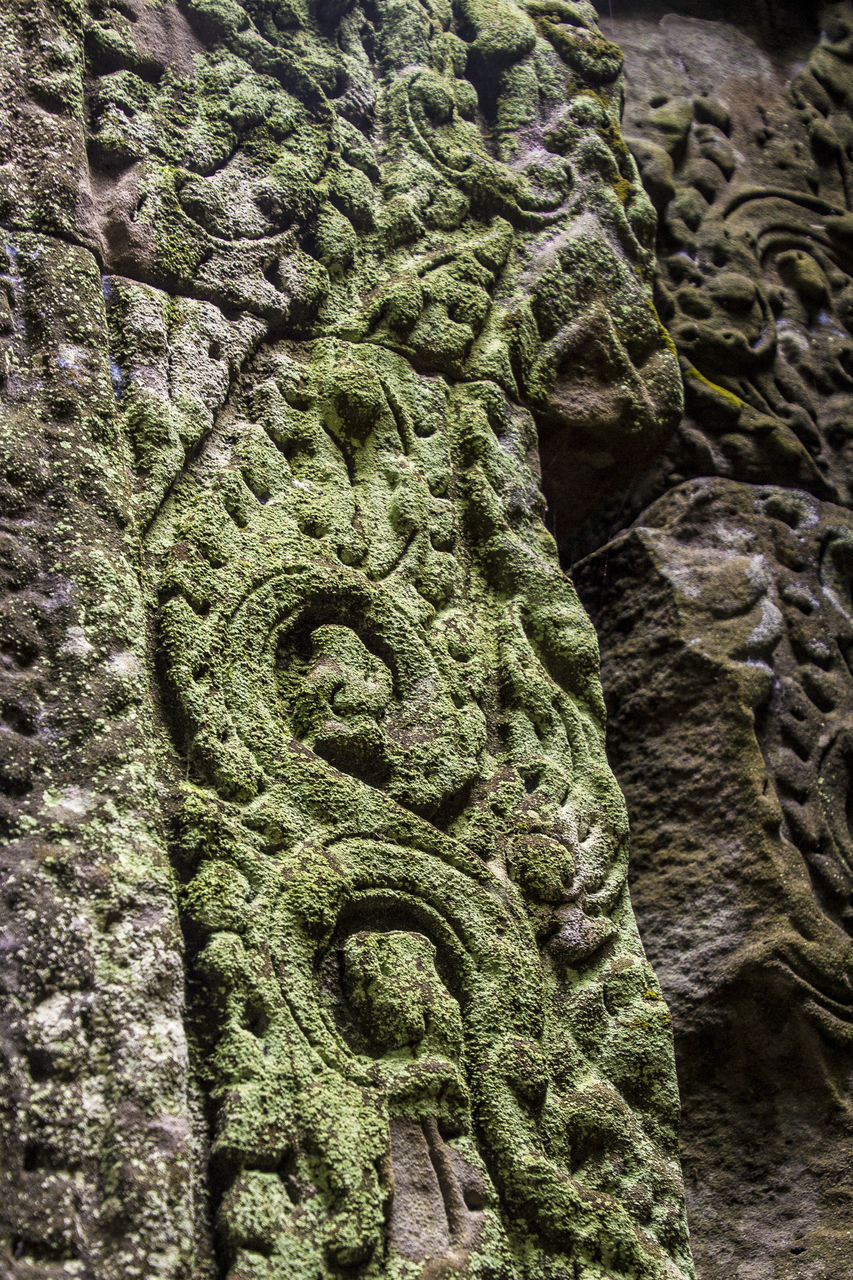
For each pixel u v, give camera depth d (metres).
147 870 1.34
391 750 1.53
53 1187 1.22
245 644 1.50
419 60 2.00
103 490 1.45
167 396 1.57
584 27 2.17
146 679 1.42
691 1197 1.80
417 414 1.75
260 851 1.42
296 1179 1.31
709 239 2.32
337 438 1.70
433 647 1.62
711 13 2.77
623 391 1.92
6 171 1.53
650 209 2.06
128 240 1.61
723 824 1.91
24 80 1.58
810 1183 1.78
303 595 1.55
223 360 1.64
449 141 1.96
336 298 1.77
